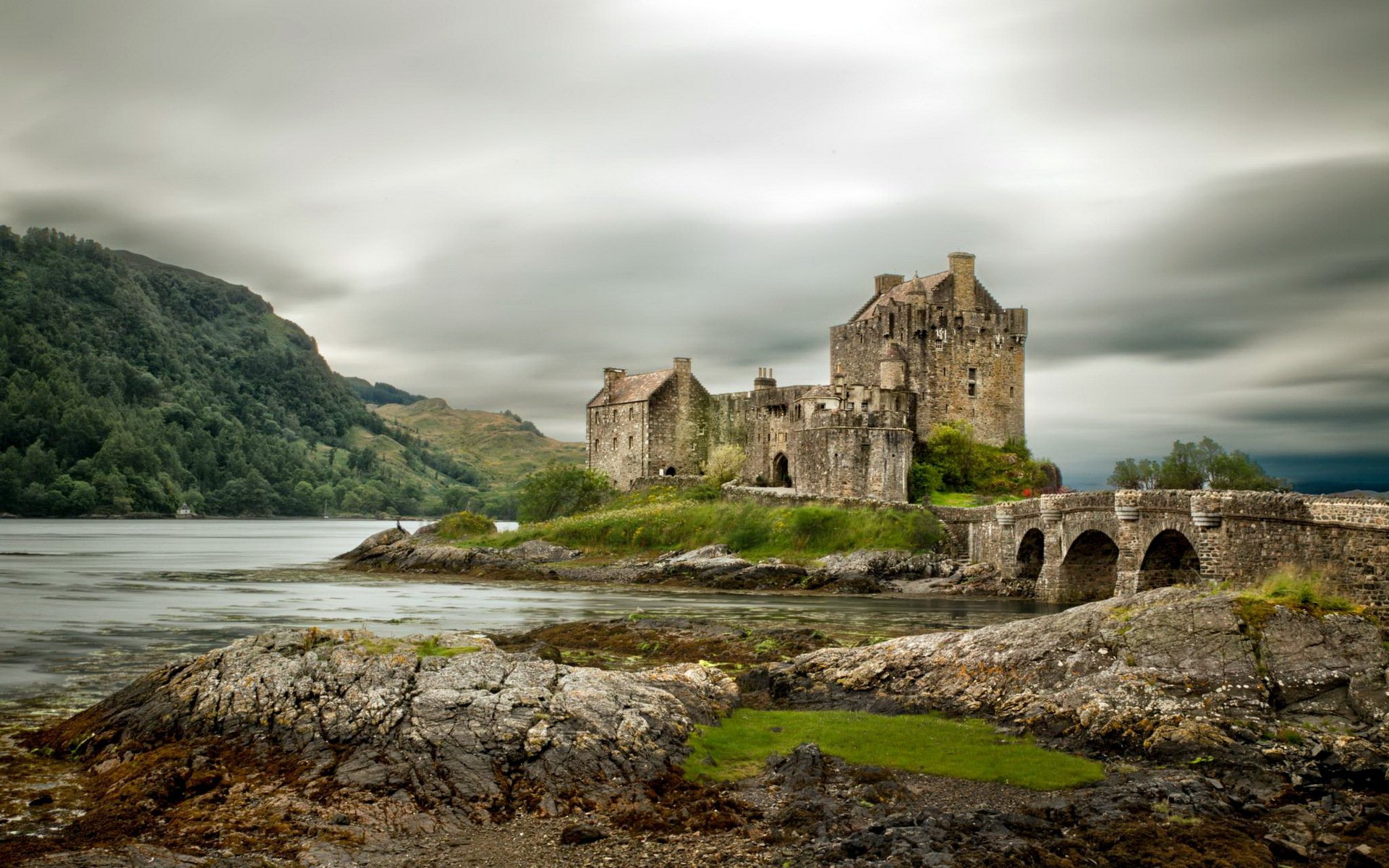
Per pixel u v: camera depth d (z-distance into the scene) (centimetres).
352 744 2994
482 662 3384
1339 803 2634
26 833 2545
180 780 2823
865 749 3192
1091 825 2528
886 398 13338
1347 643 3269
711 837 2547
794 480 13138
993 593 9075
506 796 2770
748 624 6681
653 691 3453
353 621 6806
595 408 16438
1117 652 3519
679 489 14012
